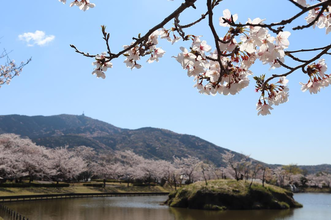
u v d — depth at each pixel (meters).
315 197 47.81
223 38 1.94
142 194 44.25
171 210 25.55
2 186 32.97
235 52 1.97
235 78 2.16
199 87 2.44
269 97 2.45
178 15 2.04
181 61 2.05
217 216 22.22
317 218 21.50
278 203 27.12
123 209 25.64
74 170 45.72
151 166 54.91
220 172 52.06
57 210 23.42
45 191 35.81
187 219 20.66
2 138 43.03
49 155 47.25
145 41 2.31
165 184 55.53
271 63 2.19
